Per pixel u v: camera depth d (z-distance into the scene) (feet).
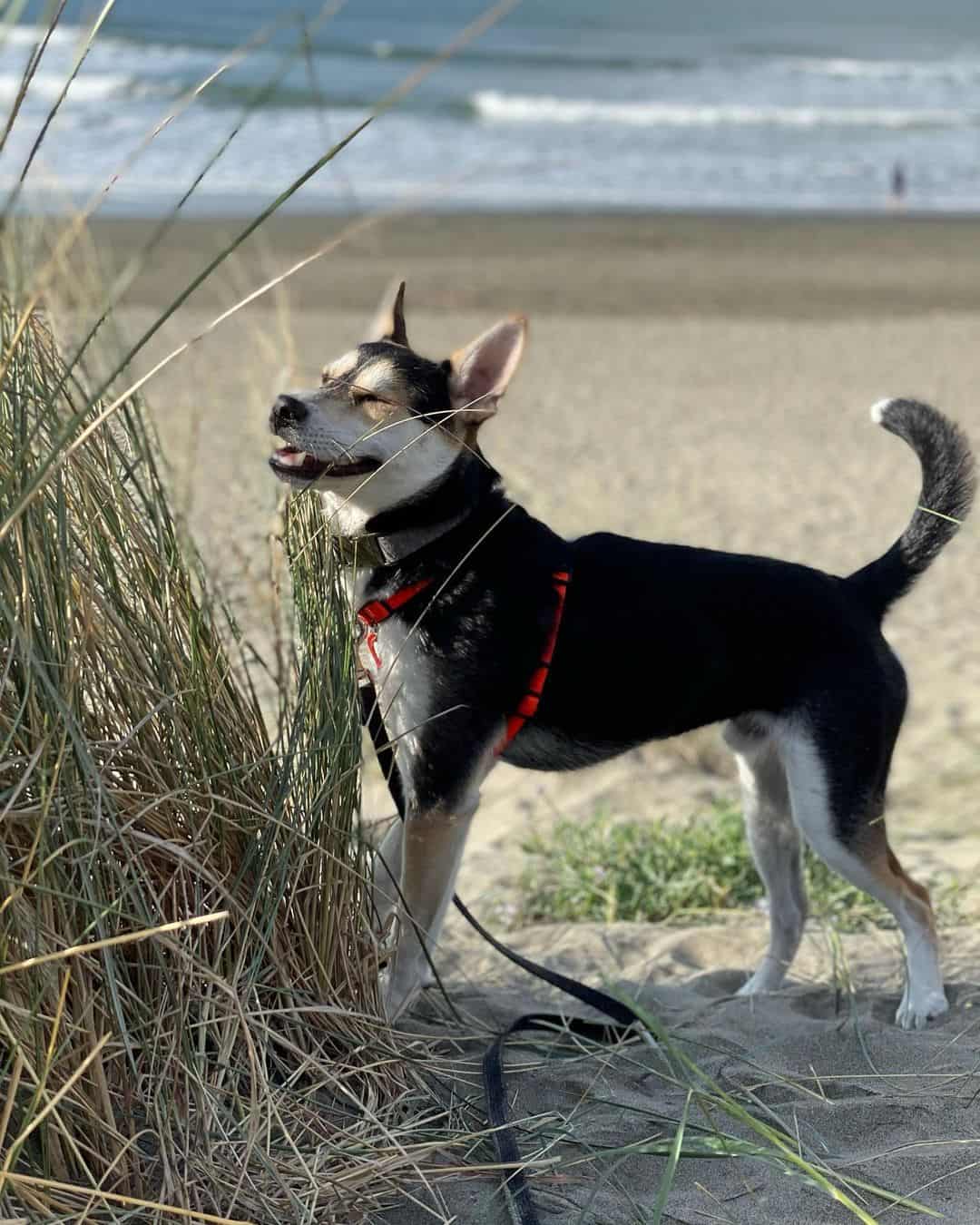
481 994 8.00
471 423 7.86
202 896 6.70
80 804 6.30
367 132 56.44
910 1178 6.68
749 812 8.23
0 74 59.52
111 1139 6.29
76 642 6.41
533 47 98.22
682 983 8.25
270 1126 6.56
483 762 7.70
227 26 88.89
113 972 6.29
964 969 8.18
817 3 152.76
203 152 49.16
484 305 31.86
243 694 7.17
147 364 19.62
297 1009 6.73
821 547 15.60
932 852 9.71
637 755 11.32
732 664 7.82
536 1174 6.67
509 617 7.65
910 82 88.84
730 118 69.10
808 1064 7.36
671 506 16.75
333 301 30.19
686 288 35.60
